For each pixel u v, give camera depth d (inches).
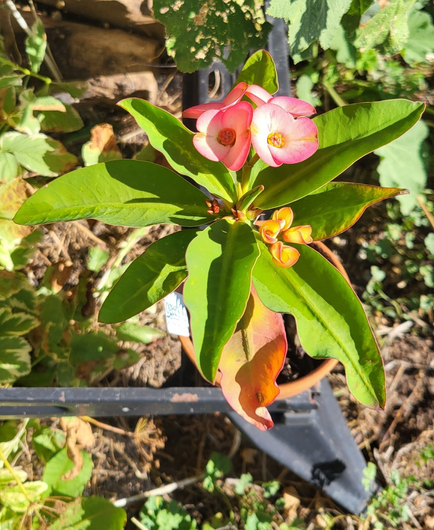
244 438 18.7
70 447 15.3
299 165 10.7
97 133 15.4
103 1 19.6
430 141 22.0
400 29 19.2
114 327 17.4
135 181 11.0
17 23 19.8
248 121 8.7
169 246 11.0
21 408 13.4
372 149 10.0
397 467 18.3
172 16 14.6
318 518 17.3
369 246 21.1
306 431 15.9
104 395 12.9
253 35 15.3
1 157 16.0
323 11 14.2
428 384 19.6
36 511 14.7
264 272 10.7
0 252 15.3
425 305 20.4
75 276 19.6
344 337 9.9
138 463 18.3
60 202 10.4
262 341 10.6
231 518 17.3
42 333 16.5
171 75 22.0
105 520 14.7
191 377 16.4
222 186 11.2
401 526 17.3
